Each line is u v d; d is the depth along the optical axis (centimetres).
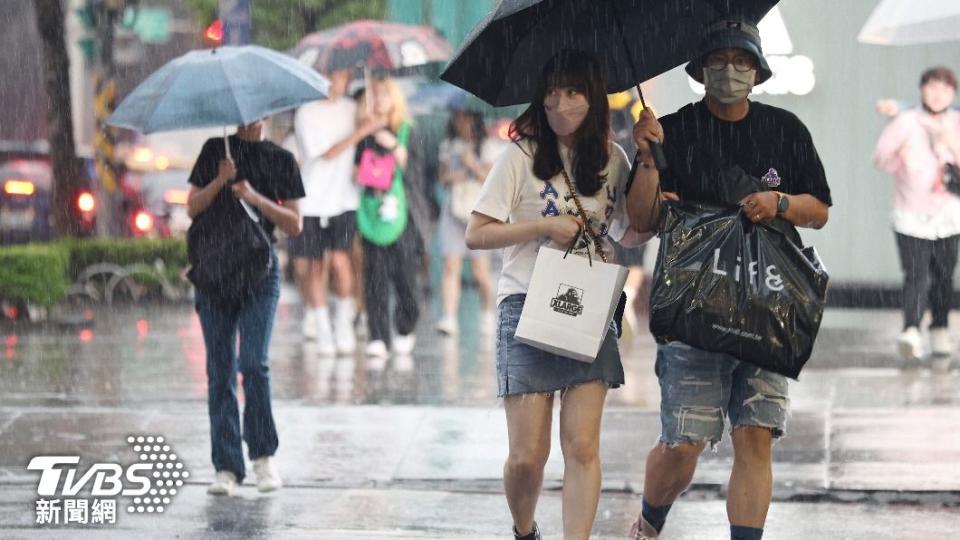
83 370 3725
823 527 2139
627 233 1789
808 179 1723
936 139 3681
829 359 3744
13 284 5059
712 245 1669
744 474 1725
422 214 4838
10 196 6369
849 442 2611
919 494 2305
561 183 1722
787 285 1656
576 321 1678
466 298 6150
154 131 2358
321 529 2133
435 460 2550
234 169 2305
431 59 4519
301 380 3522
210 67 2394
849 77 4906
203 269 2312
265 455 2369
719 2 1742
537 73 1833
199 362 3897
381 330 4016
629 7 1814
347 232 4044
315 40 4478
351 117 4025
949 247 3706
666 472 1791
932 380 3362
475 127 4488
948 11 3738
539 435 1714
